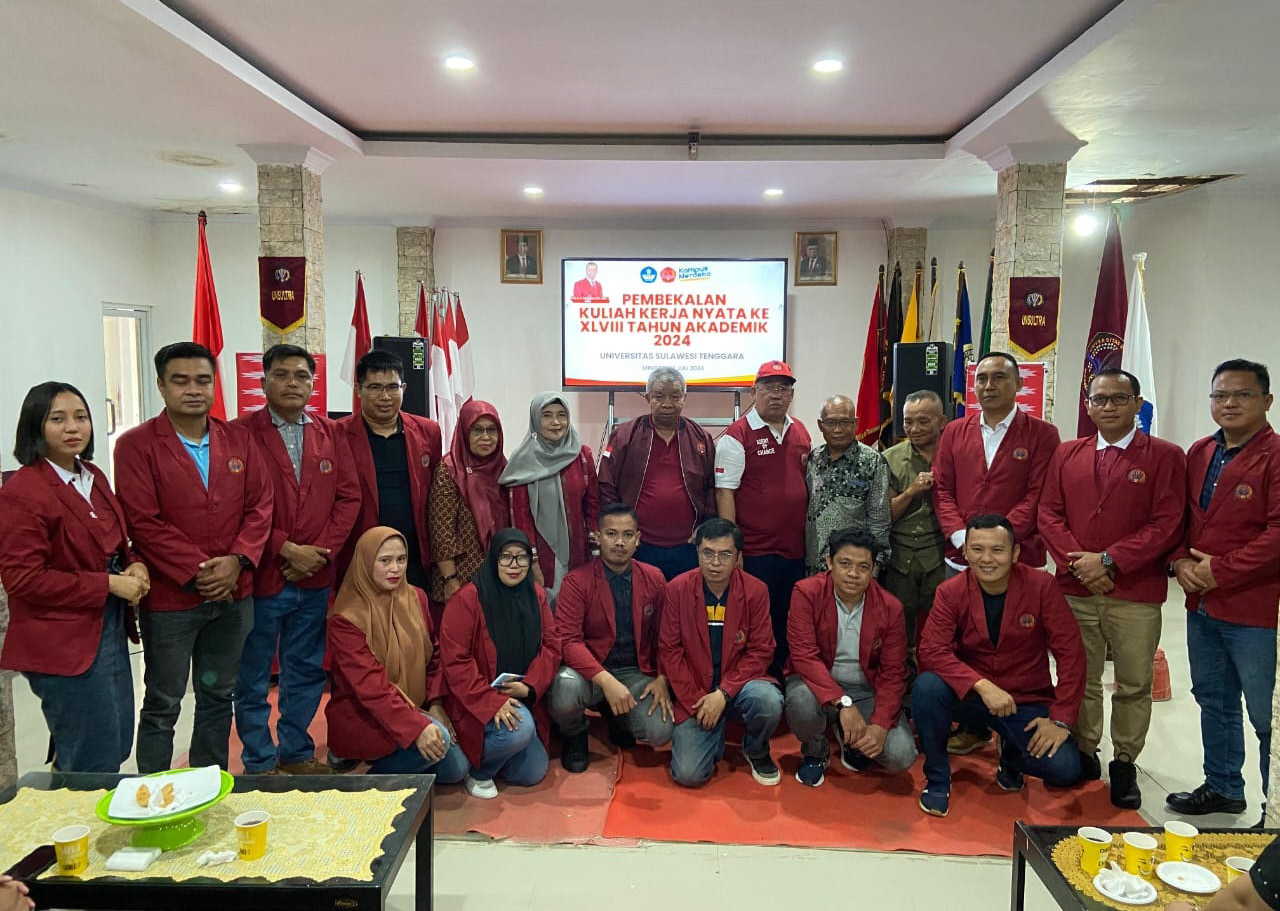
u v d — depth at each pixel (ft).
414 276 22.53
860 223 22.41
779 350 22.22
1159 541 8.87
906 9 9.50
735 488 11.14
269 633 9.18
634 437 11.30
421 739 8.50
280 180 14.66
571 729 9.98
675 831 8.61
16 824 5.97
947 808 9.03
